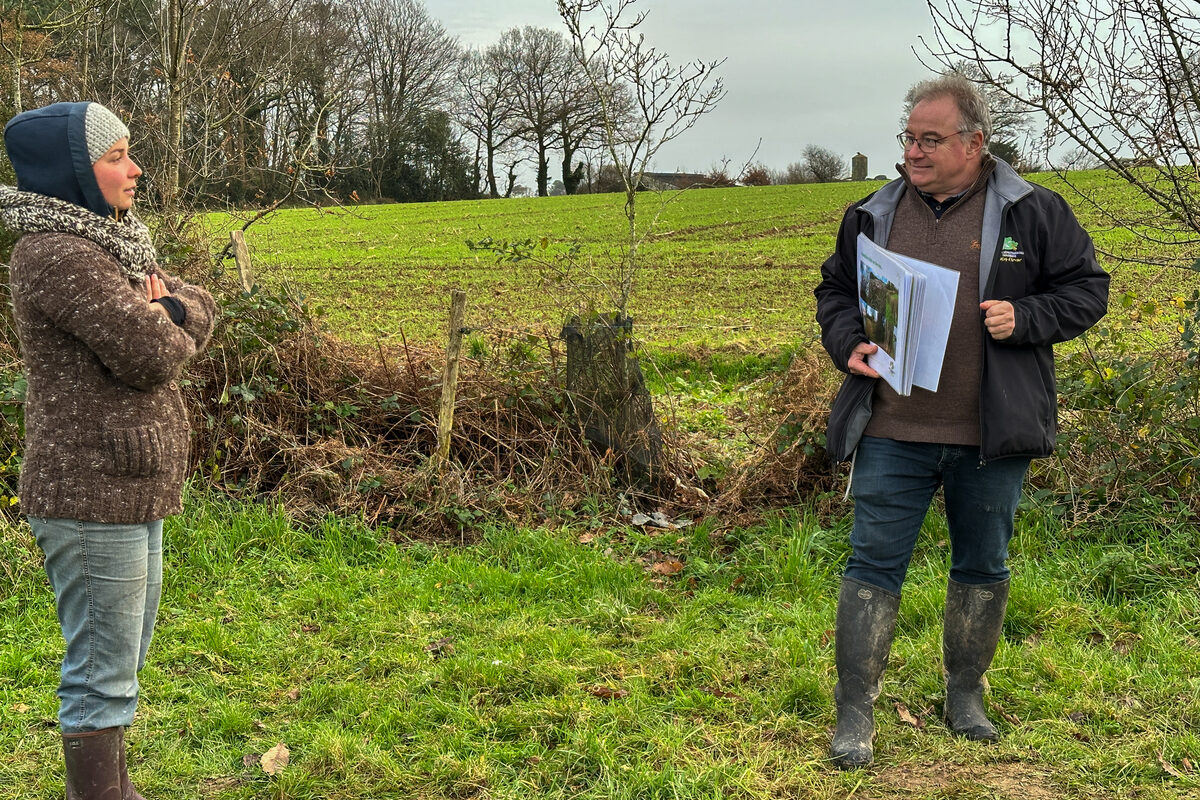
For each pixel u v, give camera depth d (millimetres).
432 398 6223
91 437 2680
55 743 3426
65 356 2660
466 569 4895
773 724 3529
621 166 6523
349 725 3559
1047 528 5043
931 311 3066
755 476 5793
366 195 48219
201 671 3930
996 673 3812
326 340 6383
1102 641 4113
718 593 4656
